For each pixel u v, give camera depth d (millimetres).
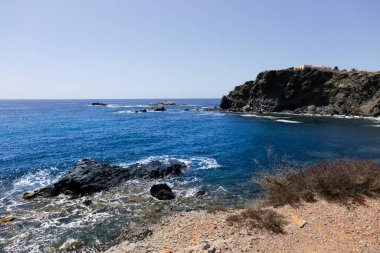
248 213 10828
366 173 12664
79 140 38438
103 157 28250
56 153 30047
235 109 95312
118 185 19141
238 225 10094
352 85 72875
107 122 64562
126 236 11336
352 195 11562
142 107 143625
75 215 14117
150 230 11570
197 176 21141
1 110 119125
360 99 70688
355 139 37375
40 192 17453
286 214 10570
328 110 75000
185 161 26094
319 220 9820
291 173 14156
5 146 33875
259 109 87625
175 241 9680
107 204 15602
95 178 18906
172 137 41188
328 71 79688
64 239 11602
